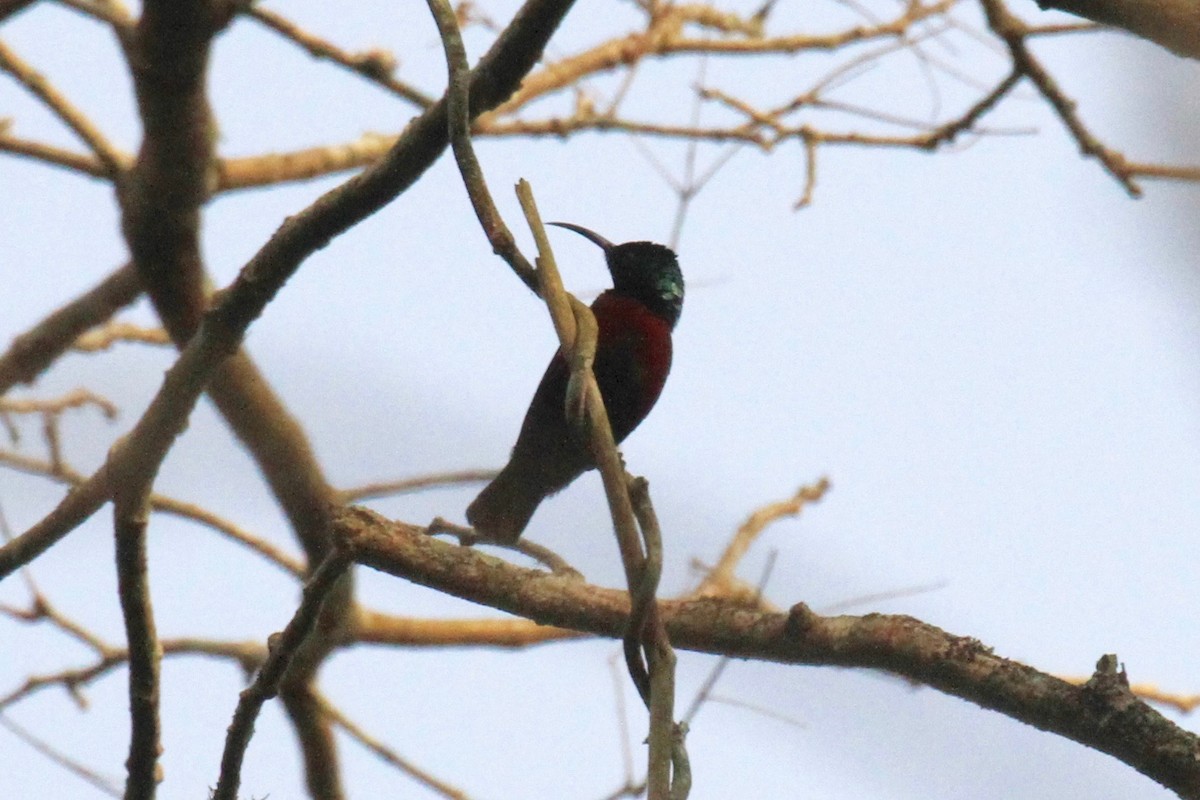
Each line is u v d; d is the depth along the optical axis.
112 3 11.04
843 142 11.70
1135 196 10.03
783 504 11.82
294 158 12.72
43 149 11.86
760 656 6.01
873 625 5.73
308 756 11.93
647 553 4.80
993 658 5.51
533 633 12.72
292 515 11.52
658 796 4.45
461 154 5.82
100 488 7.84
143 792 7.98
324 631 11.83
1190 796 5.11
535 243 5.46
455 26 6.03
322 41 11.81
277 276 7.42
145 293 11.47
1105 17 6.05
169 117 10.20
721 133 11.85
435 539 6.52
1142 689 11.29
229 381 10.84
